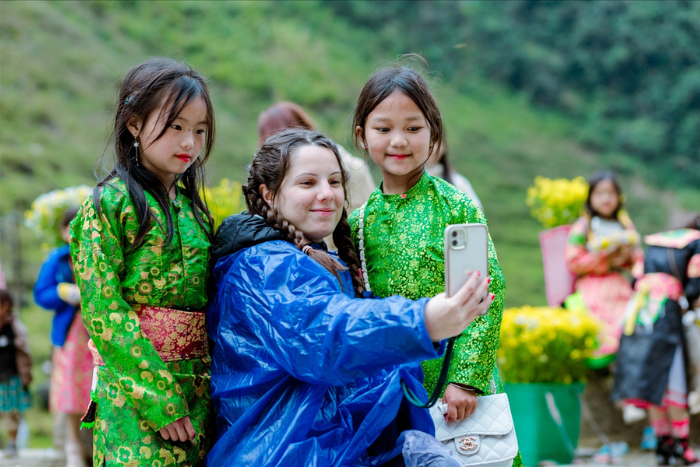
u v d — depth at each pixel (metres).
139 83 2.26
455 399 2.32
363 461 2.24
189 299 2.27
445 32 24.97
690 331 4.89
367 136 2.51
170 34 21.05
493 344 2.36
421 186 2.54
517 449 2.36
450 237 1.81
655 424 4.81
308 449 2.05
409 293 2.45
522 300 15.11
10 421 5.50
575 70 24.88
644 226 19.72
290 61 21.59
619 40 24.39
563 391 4.77
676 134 23.17
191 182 2.43
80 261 2.19
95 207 2.20
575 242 5.52
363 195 3.42
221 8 22.84
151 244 2.22
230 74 20.33
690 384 4.82
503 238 17.84
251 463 2.04
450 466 2.12
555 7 25.52
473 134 22.09
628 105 23.97
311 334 1.93
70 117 16.33
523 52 24.89
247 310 2.11
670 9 24.41
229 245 2.26
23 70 17.23
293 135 2.30
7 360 5.46
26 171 14.37
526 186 20.25
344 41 23.64
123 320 2.13
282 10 24.03
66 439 5.16
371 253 2.53
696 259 4.81
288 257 2.10
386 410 2.15
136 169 2.29
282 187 2.25
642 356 4.74
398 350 1.83
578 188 6.18
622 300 5.41
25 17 19.05
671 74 24.03
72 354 4.67
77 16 20.14
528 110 24.08
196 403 2.27
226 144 17.27
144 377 2.12
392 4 25.19
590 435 5.39
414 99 2.42
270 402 2.13
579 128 23.61
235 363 2.18
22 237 12.70
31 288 11.83
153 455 2.14
